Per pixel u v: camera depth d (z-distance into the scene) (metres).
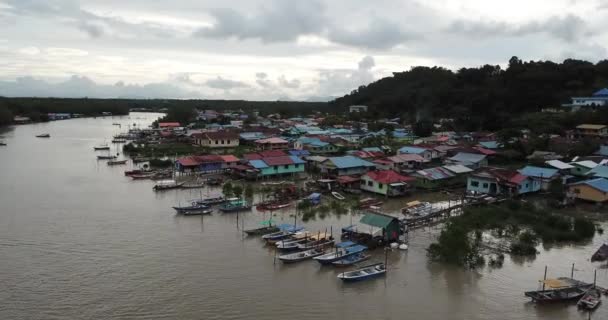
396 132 157.00
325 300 38.34
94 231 54.97
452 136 138.88
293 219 61.62
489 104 167.12
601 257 46.69
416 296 39.34
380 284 41.56
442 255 46.62
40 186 79.62
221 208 64.56
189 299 38.00
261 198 73.50
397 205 69.50
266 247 50.38
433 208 64.62
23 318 34.62
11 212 62.44
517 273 44.03
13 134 171.88
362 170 91.06
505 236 54.09
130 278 41.75
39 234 53.44
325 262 45.16
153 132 170.50
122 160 110.00
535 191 76.44
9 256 46.50
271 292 39.56
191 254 47.88
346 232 52.84
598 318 35.66
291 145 133.12
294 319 35.19
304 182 86.50
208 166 96.00
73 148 132.50
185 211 62.72
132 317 35.06
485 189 75.56
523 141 111.50
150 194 75.75
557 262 46.69
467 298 39.09
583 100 149.25
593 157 93.44
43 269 43.44
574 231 54.84
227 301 37.81
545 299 37.62
